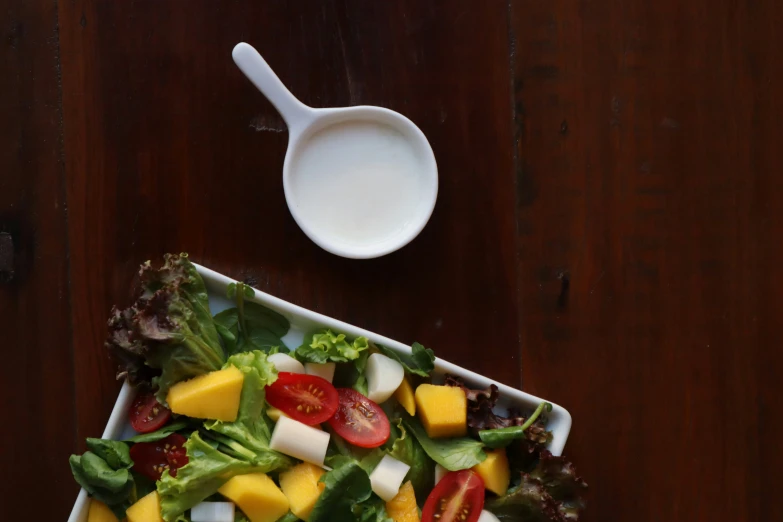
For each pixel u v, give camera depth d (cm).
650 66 52
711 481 52
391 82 50
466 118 51
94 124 50
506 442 46
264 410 46
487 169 51
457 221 51
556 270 51
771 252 52
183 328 45
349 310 50
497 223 51
